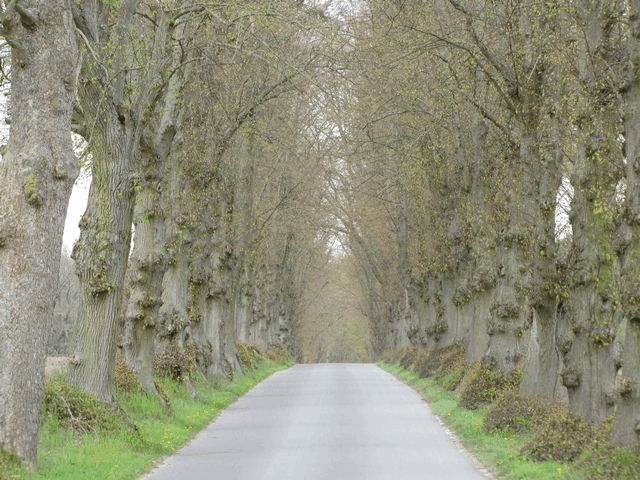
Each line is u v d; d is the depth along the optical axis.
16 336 19.55
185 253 46.28
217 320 59.47
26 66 19.89
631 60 20.45
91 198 29.84
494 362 40.62
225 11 33.00
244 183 65.31
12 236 19.66
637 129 20.23
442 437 30.88
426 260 71.62
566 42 28.12
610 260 25.22
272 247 106.81
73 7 26.77
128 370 35.12
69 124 20.41
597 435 22.88
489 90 41.59
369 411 41.03
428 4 40.34
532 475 21.22
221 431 33.09
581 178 25.16
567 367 25.53
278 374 82.62
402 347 109.69
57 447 23.27
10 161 19.83
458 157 48.09
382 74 41.59
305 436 31.12
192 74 39.34
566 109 28.27
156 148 36.38
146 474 22.36
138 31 31.08
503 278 41.09
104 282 29.19
